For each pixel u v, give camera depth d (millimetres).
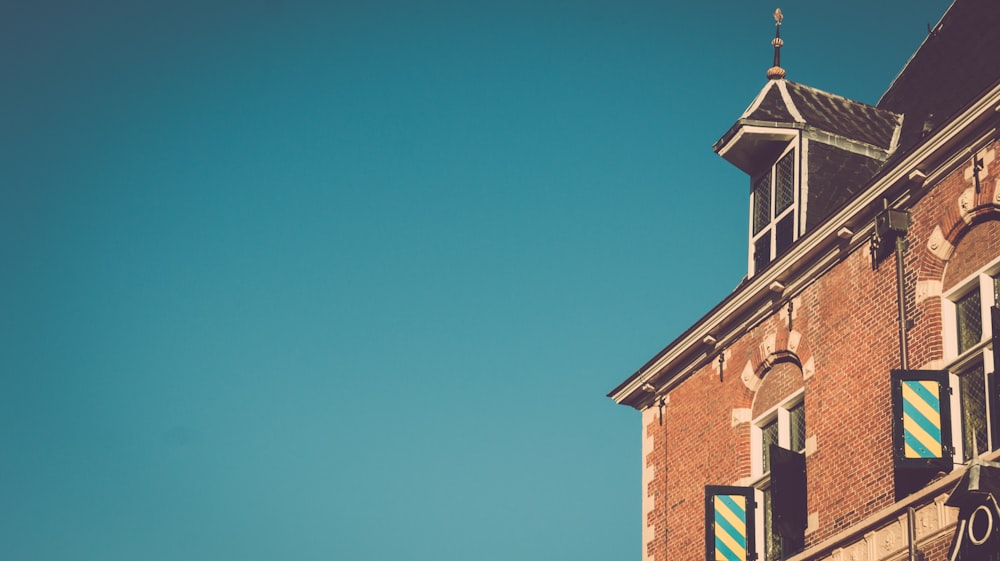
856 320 18578
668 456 22812
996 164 16547
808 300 19750
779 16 21953
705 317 21766
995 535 14945
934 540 16094
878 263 18328
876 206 18312
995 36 19547
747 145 21141
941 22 21547
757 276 20453
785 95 21047
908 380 16422
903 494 17000
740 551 19766
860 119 21141
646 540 22906
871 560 17125
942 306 17203
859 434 18047
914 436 16250
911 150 17547
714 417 21609
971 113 16594
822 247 19297
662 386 23422
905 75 22062
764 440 20594
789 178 20688
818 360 19250
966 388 16672
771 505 19969
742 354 21156
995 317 15734
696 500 21672
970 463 15297
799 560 18516
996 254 16516
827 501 18422
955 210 17094
